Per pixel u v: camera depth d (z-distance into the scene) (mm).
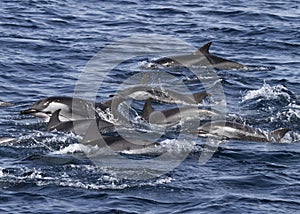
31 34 75812
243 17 85312
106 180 41969
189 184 41750
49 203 39375
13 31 76438
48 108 53344
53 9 85688
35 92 59656
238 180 42469
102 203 39406
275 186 41875
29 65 66125
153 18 83938
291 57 72125
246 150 47156
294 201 40094
